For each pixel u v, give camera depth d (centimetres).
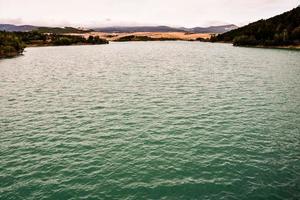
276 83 6688
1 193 2303
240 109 4547
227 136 3419
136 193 2288
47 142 3312
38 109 4722
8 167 2723
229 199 2200
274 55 14300
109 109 4644
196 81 7162
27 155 2973
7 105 5009
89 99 5366
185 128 3700
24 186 2400
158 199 2209
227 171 2602
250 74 8181
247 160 2809
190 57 14262
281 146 3133
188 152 2992
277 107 4638
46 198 2236
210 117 4147
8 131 3684
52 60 13500
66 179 2498
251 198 2211
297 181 2427
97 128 3750
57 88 6506
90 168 2681
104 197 2241
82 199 2219
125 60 13138
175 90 6078
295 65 10025
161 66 10550
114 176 2534
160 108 4653
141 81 7281
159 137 3403
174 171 2609
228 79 7394
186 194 2269
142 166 2705
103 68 10212
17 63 12262
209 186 2372
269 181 2434
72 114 4400
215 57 14012
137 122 3959
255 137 3388
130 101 5153
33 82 7369
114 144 3219
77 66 10975
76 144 3241
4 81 7550
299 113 4300
